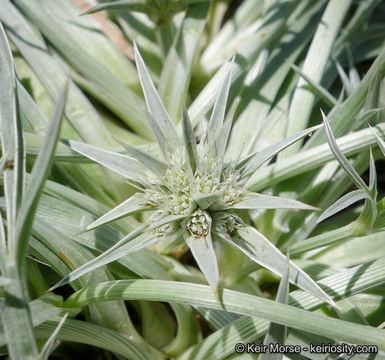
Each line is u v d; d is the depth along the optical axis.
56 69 0.14
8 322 0.09
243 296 0.10
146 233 0.10
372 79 0.12
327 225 0.14
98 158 0.11
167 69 0.14
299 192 0.13
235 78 0.14
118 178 0.13
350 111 0.13
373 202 0.11
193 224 0.10
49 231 0.11
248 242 0.10
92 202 0.12
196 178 0.11
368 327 0.10
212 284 0.09
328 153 0.12
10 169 0.10
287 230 0.13
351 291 0.11
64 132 0.13
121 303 0.12
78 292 0.11
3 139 0.10
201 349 0.12
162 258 0.13
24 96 0.13
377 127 0.12
